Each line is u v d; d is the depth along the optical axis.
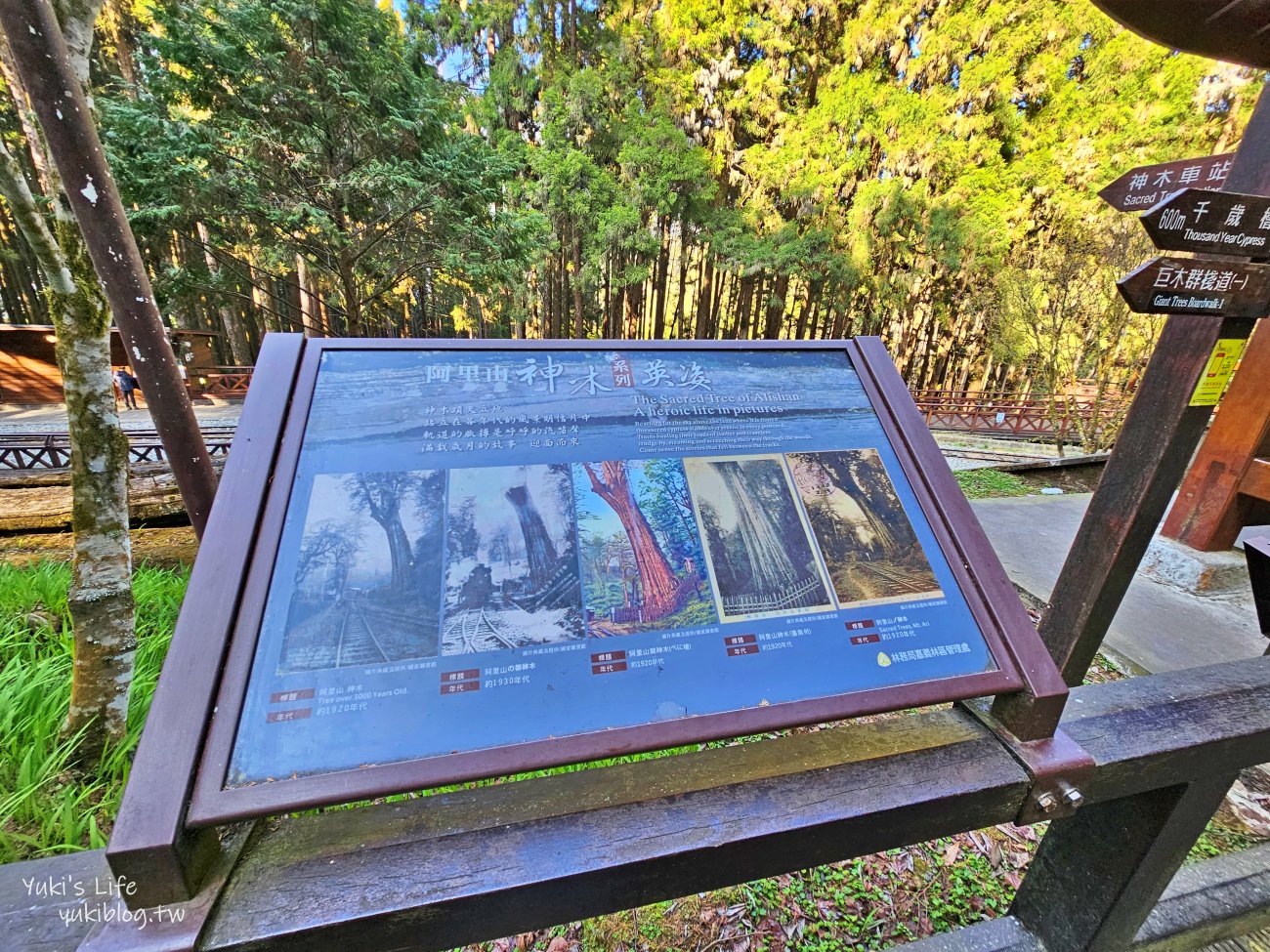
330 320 12.84
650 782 0.84
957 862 1.83
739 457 1.06
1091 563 2.03
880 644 0.92
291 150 7.89
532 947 1.57
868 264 14.23
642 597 0.90
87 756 1.91
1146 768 0.98
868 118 14.21
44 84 1.37
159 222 7.27
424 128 8.41
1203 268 1.46
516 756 0.73
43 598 2.78
